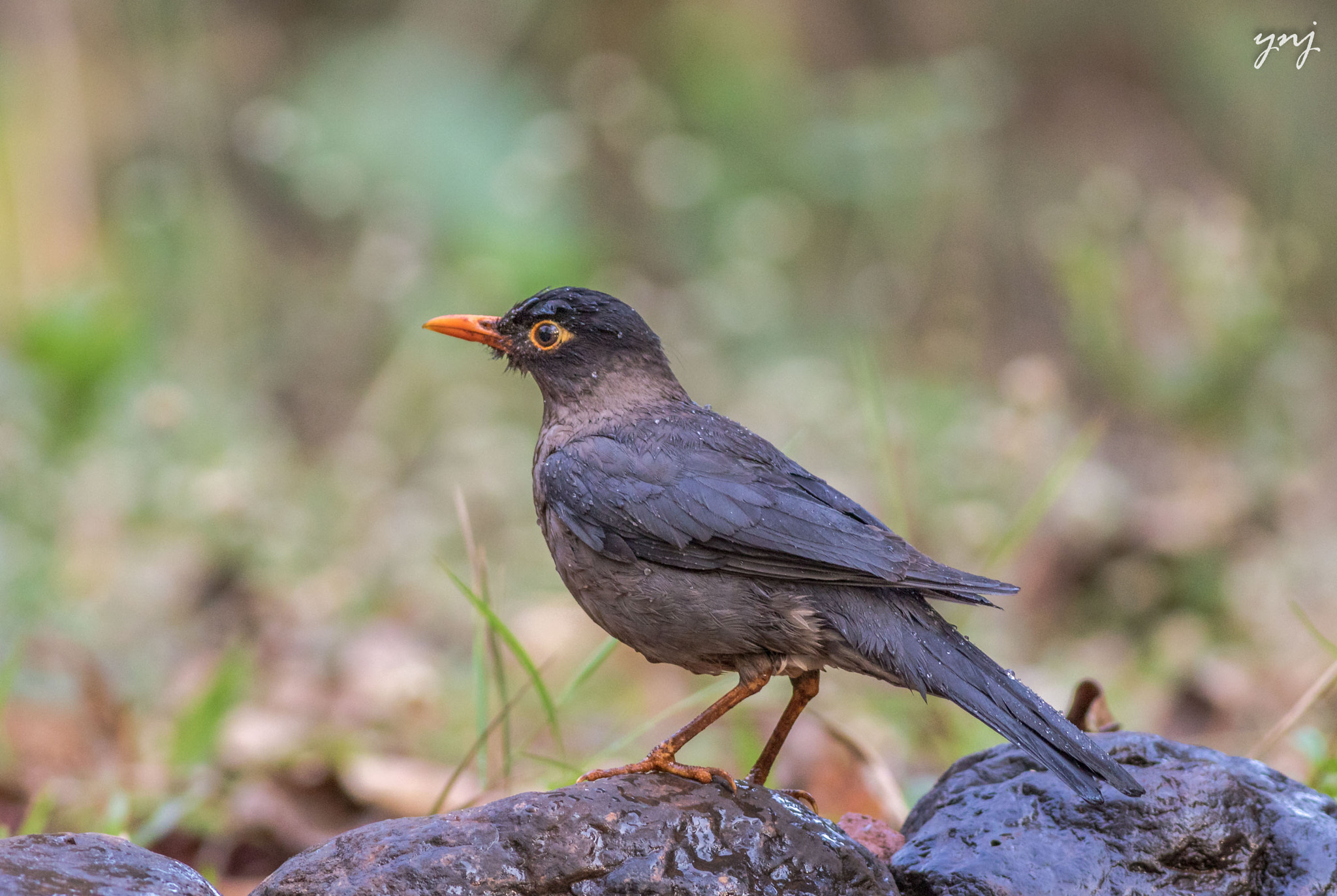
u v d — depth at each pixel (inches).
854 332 627.8
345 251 776.9
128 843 211.0
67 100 739.4
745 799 223.1
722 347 653.3
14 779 355.3
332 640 465.4
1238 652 466.3
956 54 886.4
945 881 227.1
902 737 392.8
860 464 549.0
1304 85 820.0
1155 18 864.3
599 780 226.2
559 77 871.1
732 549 240.1
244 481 513.0
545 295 274.1
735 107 853.2
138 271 698.8
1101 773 215.6
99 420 536.4
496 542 533.6
